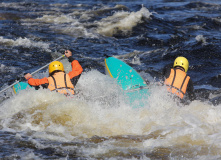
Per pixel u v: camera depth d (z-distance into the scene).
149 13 54.88
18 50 36.97
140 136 16.14
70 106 18.83
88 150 14.50
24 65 32.56
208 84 28.28
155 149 14.70
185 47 37.66
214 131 16.47
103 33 46.72
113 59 25.94
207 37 41.78
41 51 37.06
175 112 18.94
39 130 16.81
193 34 44.41
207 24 50.31
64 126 17.22
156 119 18.09
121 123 17.64
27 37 42.41
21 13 57.94
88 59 34.72
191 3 69.06
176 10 62.47
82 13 59.84
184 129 16.75
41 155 13.87
